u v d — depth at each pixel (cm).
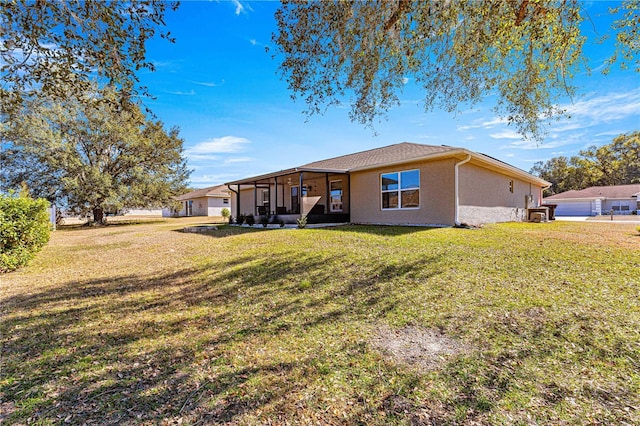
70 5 372
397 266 527
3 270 626
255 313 374
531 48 532
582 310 327
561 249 599
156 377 242
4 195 659
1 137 1653
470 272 477
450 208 971
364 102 627
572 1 439
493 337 285
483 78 592
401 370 241
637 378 219
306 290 448
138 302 428
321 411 199
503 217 1316
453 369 239
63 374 247
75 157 1916
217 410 202
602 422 180
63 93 443
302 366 252
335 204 1430
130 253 846
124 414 199
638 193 2500
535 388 213
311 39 552
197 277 550
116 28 383
